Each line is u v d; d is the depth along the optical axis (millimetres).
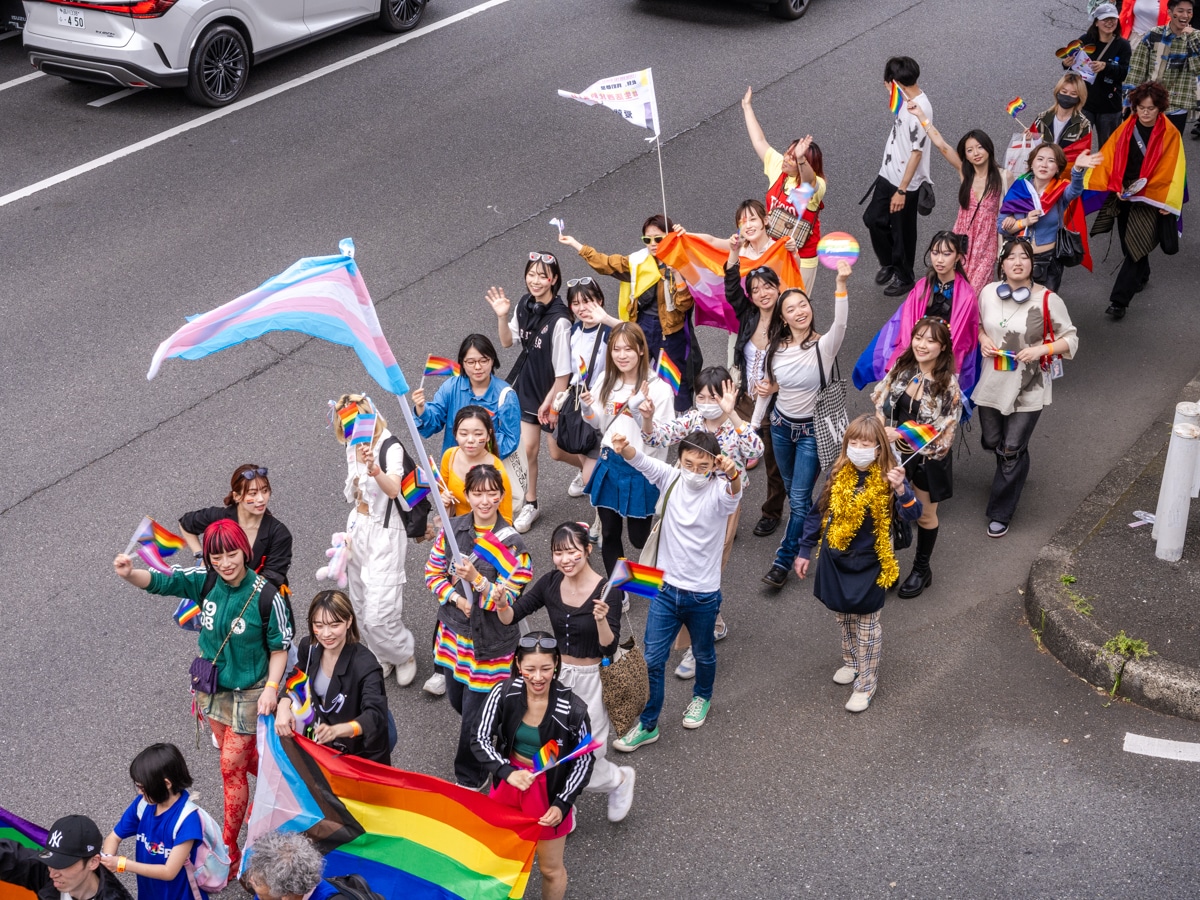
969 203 9062
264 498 6367
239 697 5977
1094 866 5789
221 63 13430
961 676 6988
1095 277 10922
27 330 10125
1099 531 7695
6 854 5133
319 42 15070
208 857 5535
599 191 11977
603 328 7824
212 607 5875
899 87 9992
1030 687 6867
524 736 5426
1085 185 9844
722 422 7281
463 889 5500
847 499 6383
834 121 13086
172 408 9383
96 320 10242
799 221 9109
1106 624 6945
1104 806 6105
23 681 7125
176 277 10742
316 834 5574
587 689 5973
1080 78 9953
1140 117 9609
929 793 6246
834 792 6289
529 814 5402
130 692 7055
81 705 6965
